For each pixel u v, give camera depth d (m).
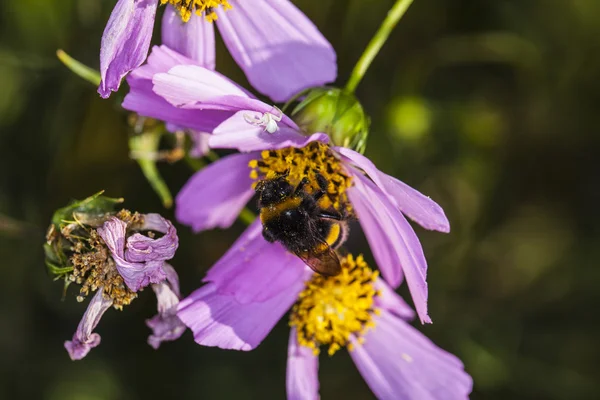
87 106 0.26
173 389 0.28
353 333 0.23
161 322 0.21
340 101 0.21
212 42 0.22
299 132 0.21
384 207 0.20
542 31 0.28
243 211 0.24
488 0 0.28
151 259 0.20
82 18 0.26
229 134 0.20
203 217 0.23
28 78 0.27
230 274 0.22
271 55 0.22
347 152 0.20
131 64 0.20
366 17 0.27
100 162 0.27
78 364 0.28
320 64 0.22
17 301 0.28
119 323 0.28
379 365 0.23
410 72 0.28
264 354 0.28
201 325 0.21
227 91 0.20
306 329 0.22
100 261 0.21
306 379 0.23
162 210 0.27
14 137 0.27
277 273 0.22
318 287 0.22
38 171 0.27
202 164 0.24
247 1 0.22
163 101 0.21
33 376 0.28
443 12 0.28
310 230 0.21
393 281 0.22
